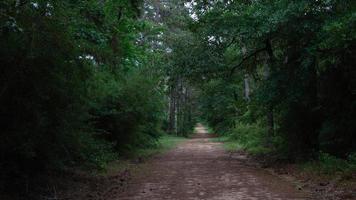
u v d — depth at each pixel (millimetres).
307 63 14055
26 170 9211
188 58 19219
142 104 19297
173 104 57500
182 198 9305
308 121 16891
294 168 14094
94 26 12531
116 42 13398
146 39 31719
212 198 9211
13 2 7340
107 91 16766
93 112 16859
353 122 14000
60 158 10523
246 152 24031
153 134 28922
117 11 15281
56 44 8117
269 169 15203
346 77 14219
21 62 7629
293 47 16203
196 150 28344
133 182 12070
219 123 53781
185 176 13398
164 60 22078
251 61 21984
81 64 9391
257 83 24016
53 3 8195
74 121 10203
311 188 10367
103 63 11117
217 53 19109
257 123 29984
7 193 8328
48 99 8570
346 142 14188
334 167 11914
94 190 10344
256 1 16453
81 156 12492
